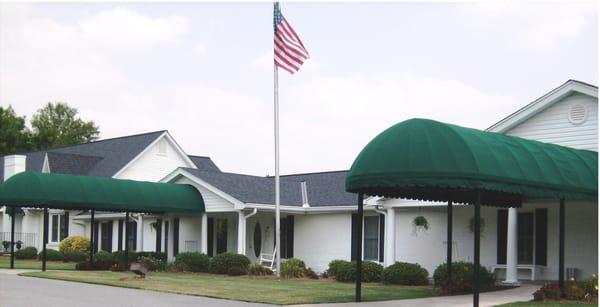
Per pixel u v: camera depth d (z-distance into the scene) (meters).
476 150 15.93
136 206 30.52
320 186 34.31
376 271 26.00
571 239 23.55
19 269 30.20
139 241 37.53
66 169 45.47
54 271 28.59
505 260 25.31
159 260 31.88
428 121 16.52
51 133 80.06
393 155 16.25
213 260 29.98
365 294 19.80
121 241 41.47
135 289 20.77
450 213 21.31
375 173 16.38
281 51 27.06
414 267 24.69
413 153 16.05
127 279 24.27
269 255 31.92
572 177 18.17
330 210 30.83
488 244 25.91
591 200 18.55
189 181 33.00
